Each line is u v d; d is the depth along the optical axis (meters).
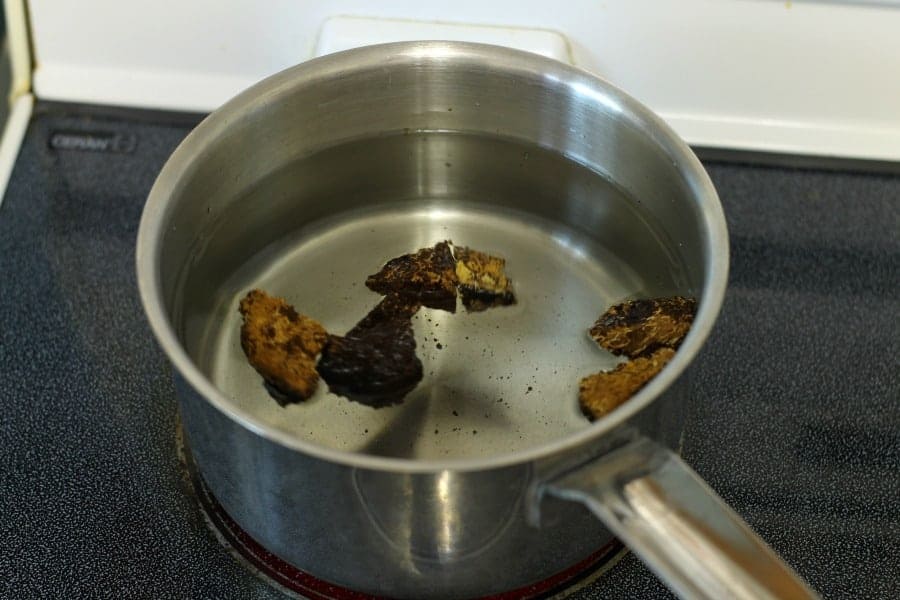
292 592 0.40
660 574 0.34
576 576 0.40
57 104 0.52
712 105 0.52
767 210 0.50
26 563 0.40
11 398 0.44
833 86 0.51
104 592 0.40
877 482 0.43
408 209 0.50
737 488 0.42
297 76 0.44
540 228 0.49
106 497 0.42
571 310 0.46
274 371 0.43
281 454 0.35
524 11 0.50
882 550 0.41
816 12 0.50
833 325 0.47
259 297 0.45
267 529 0.39
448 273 0.46
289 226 0.48
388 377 0.43
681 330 0.44
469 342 0.45
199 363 0.44
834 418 0.44
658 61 0.51
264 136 0.45
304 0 0.50
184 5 0.51
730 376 0.45
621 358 0.45
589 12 0.50
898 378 0.45
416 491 0.35
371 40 0.50
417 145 0.49
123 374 0.45
